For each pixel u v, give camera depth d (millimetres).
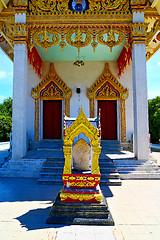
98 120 4449
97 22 8242
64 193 3834
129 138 11750
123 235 3201
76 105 11984
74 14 8242
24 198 5059
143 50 8148
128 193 5484
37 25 8289
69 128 4074
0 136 24719
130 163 7602
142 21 8195
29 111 11688
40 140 11805
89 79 12172
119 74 11883
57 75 12086
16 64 8133
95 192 3824
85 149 4527
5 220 3748
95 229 3379
